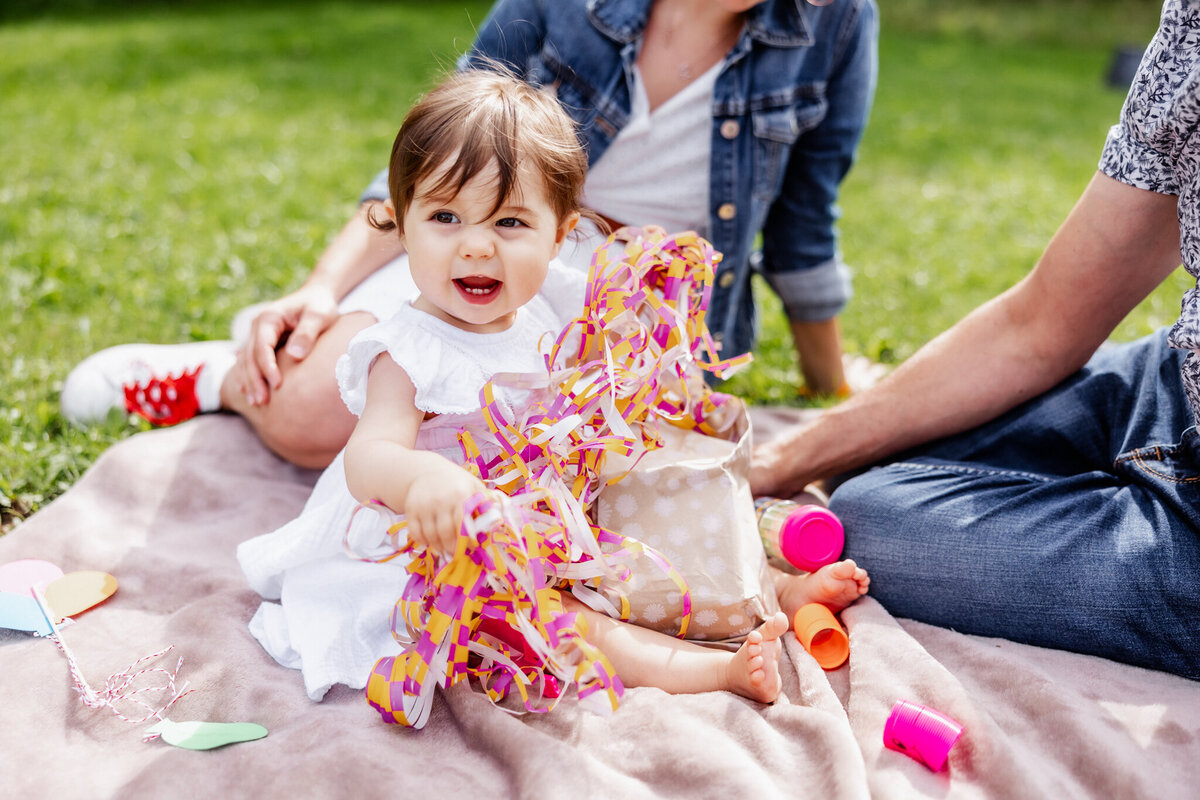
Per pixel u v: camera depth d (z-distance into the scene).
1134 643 1.65
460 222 1.60
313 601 1.71
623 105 2.22
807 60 2.31
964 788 1.42
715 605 1.68
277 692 1.59
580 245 2.19
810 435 2.07
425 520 1.37
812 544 1.84
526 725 1.49
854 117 2.45
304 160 5.27
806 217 2.60
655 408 1.85
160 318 3.16
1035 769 1.40
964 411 2.00
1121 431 1.90
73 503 2.08
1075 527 1.71
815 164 2.51
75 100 6.25
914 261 4.22
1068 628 1.68
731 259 2.39
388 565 1.73
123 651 1.69
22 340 2.90
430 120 1.59
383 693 1.48
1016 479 1.86
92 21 9.62
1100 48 10.65
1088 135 6.80
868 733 1.51
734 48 2.20
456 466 1.42
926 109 7.37
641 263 1.81
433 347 1.65
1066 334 1.92
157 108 6.21
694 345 1.91
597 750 1.47
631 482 1.75
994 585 1.72
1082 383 1.98
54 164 4.79
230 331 3.11
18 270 3.40
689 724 1.48
